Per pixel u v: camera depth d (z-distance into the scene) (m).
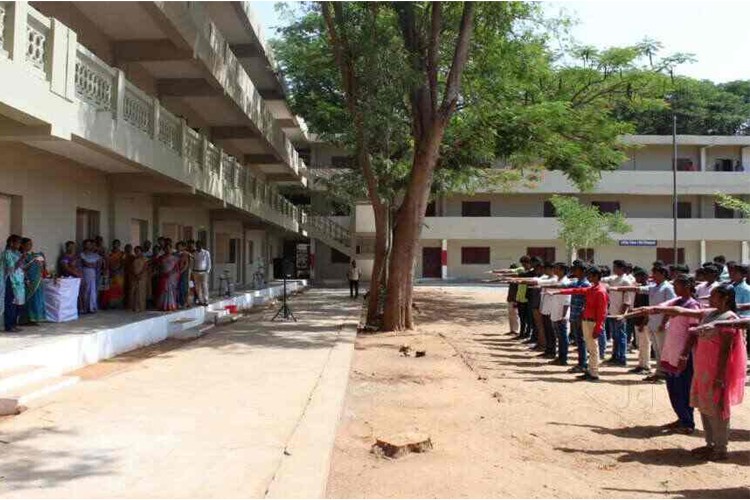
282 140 25.50
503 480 5.39
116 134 10.45
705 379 6.09
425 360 11.55
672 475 5.64
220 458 5.21
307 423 6.30
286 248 43.22
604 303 9.78
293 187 36.72
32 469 4.88
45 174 11.53
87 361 9.39
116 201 14.55
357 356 11.77
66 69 8.80
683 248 41.59
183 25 12.41
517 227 40.38
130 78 14.53
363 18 14.54
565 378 10.06
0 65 7.32
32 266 10.31
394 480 5.30
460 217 40.53
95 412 6.62
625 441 6.67
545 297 12.02
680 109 47.53
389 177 20.66
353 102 15.34
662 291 9.68
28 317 10.45
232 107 17.70
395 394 8.70
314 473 4.88
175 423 6.25
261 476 4.80
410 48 15.84
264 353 10.84
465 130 19.12
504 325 17.95
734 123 47.94
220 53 15.49
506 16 16.34
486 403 8.25
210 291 21.91
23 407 6.64
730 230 40.22
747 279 9.55
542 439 6.68
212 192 16.12
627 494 5.15
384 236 16.92
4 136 8.55
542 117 18.20
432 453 6.06
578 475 5.59
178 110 17.56
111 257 13.54
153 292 14.47
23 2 7.78
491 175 28.83
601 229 33.75
